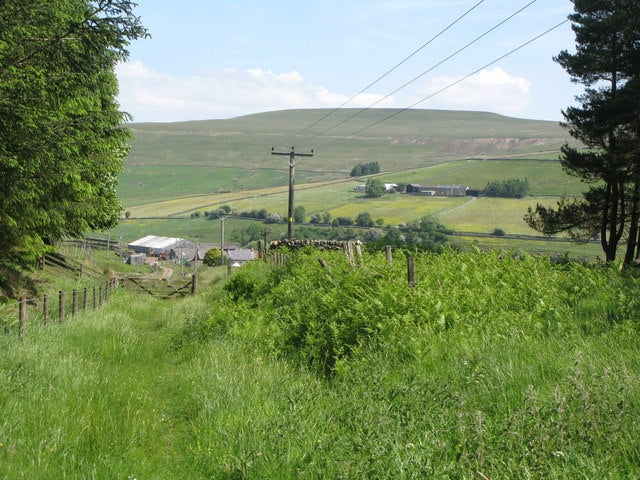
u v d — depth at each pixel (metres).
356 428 7.15
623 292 14.17
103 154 22.20
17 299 22.95
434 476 5.57
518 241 125.12
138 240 183.50
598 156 36.72
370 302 13.10
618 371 7.54
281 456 6.75
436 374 9.04
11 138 15.09
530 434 6.07
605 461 5.64
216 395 9.59
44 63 15.26
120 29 15.44
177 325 19.94
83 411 8.99
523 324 11.59
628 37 36.22
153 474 7.18
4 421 7.82
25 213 18.28
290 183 53.84
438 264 19.94
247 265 32.31
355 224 176.50
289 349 13.41
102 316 20.80
